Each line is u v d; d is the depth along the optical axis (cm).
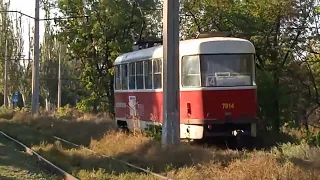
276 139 2080
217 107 1794
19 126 3272
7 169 1503
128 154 1738
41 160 1691
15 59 6169
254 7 2494
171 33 1686
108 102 3819
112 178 1341
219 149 1702
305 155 1510
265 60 2509
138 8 3641
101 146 2025
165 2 1694
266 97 2347
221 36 1991
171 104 1681
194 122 1805
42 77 6350
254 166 1192
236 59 1817
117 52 3519
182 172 1326
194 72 1819
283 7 2394
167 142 1670
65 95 6494
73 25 3681
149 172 1363
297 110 2542
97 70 3731
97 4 3556
